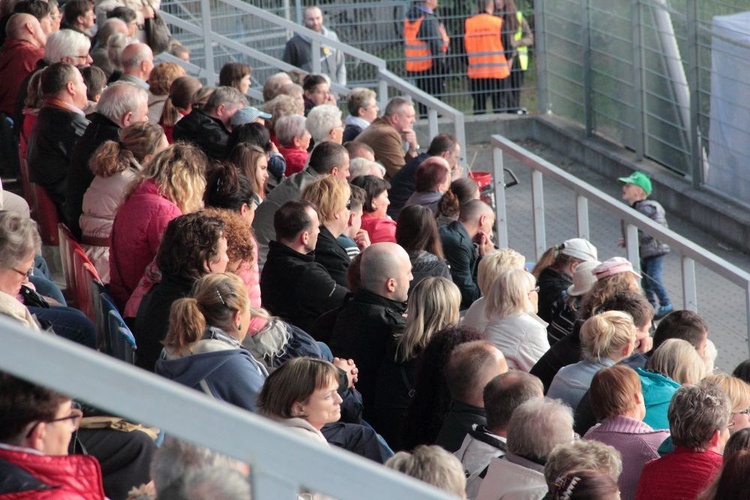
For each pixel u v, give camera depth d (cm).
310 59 6303
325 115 3994
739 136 5172
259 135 3309
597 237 5125
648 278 3744
